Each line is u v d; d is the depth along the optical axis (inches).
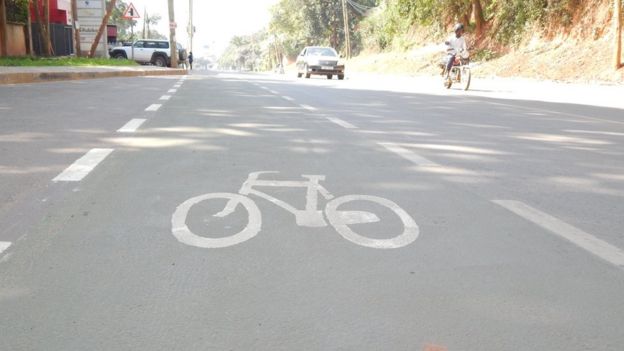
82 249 119.7
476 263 115.6
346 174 190.1
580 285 106.3
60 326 89.4
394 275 109.2
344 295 100.7
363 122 332.5
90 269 110.0
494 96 591.8
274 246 122.7
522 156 234.4
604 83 784.3
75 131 271.1
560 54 985.5
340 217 142.7
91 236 127.1
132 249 120.0
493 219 144.5
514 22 1188.5
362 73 1772.9
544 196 169.2
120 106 387.2
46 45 1241.4
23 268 110.1
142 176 181.9
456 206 155.4
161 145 238.7
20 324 89.8
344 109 407.5
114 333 87.4
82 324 90.0
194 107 393.7
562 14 1046.4
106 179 177.3
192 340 85.6
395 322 91.6
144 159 209.0
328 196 161.2
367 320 92.0
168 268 111.0
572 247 125.7
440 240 128.3
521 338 87.4
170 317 92.4
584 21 991.6
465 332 88.8
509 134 299.0
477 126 328.5
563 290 104.1
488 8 1286.9
